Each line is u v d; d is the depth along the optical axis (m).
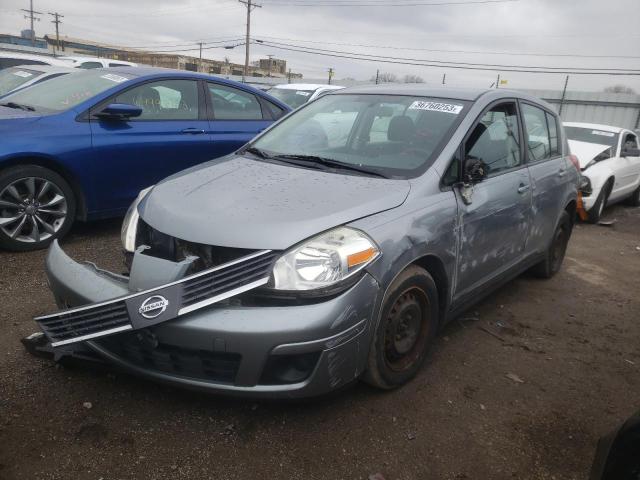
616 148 8.89
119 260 4.58
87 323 2.40
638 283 5.32
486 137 3.56
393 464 2.40
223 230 2.45
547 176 4.32
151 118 5.24
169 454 2.36
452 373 3.22
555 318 4.22
